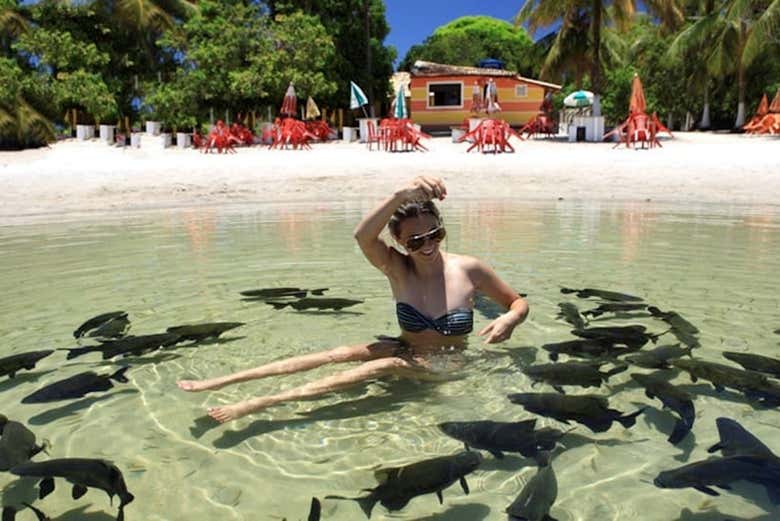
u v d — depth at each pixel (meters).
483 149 21.20
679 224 8.92
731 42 28.88
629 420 3.01
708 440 2.92
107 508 2.49
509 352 3.99
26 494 2.59
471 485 2.61
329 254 7.13
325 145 27.17
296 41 29.53
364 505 2.49
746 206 10.52
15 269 6.56
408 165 17.25
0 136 25.41
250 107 32.16
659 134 29.17
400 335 4.26
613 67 35.12
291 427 3.12
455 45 56.59
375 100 37.88
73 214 10.68
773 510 2.40
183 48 32.53
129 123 34.31
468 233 8.35
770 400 3.22
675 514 2.41
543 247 7.36
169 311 5.02
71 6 31.55
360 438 3.00
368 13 33.47
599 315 4.73
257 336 4.41
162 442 3.00
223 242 7.99
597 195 12.24
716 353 3.93
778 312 4.77
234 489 2.62
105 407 3.36
